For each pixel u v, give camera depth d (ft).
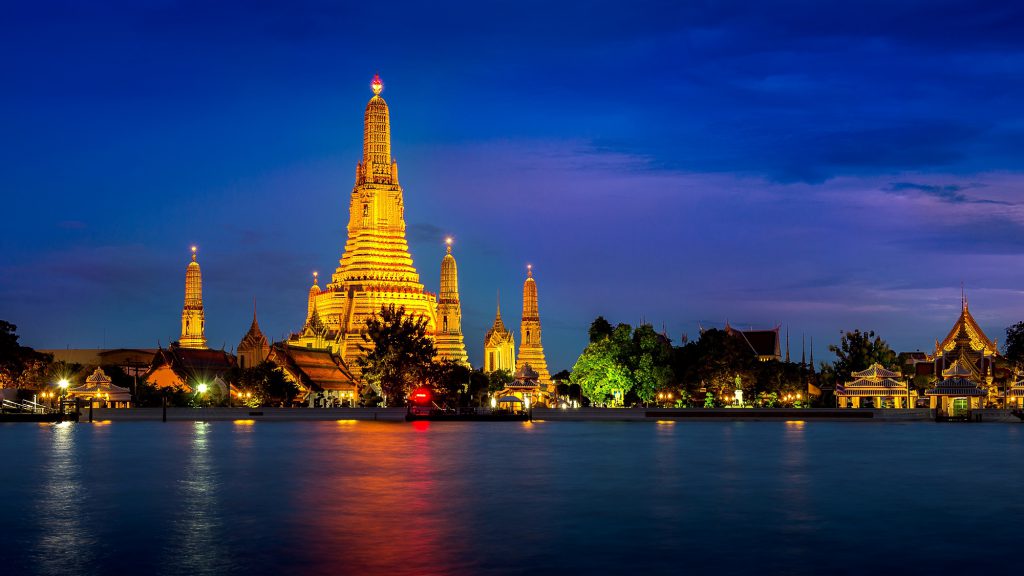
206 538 141.69
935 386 497.05
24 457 257.55
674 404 576.20
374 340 550.77
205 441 319.27
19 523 153.58
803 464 243.19
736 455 268.00
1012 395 517.55
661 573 121.49
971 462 248.52
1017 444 312.71
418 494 185.78
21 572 122.31
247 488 193.47
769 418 512.63
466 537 142.31
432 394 549.13
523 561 127.34
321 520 155.74
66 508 168.04
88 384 504.84
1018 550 134.72
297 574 120.98
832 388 646.33
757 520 156.66
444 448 291.17
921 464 242.58
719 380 545.85
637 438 343.05
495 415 495.00
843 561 128.16
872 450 286.25
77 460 247.50
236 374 571.28
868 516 160.45
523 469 228.02
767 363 588.50
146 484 199.21
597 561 127.54
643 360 550.77
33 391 546.26
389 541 139.54
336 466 233.76
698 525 151.84
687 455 267.18
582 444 310.65
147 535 143.64
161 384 574.97
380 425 440.04
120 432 371.97
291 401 565.12
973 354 584.81
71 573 121.70
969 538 142.61
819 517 159.63
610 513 163.32
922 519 157.99
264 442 312.71
